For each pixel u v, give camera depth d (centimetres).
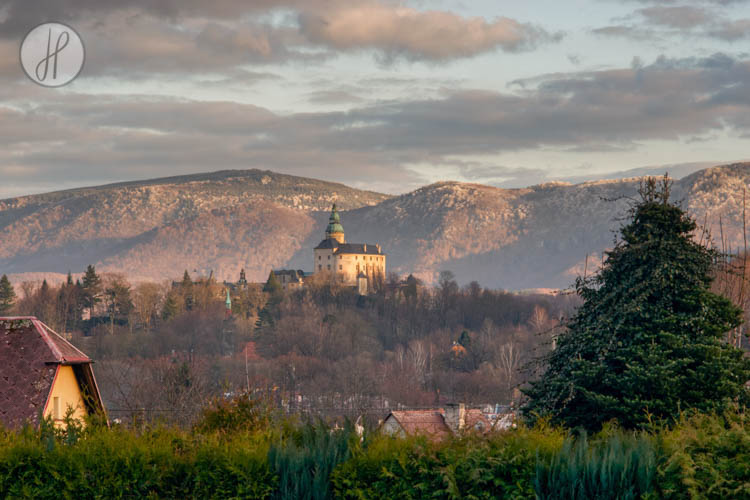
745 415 4353
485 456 4081
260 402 5497
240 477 4250
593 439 4444
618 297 5922
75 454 4388
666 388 5234
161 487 4353
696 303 5762
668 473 3853
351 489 4194
